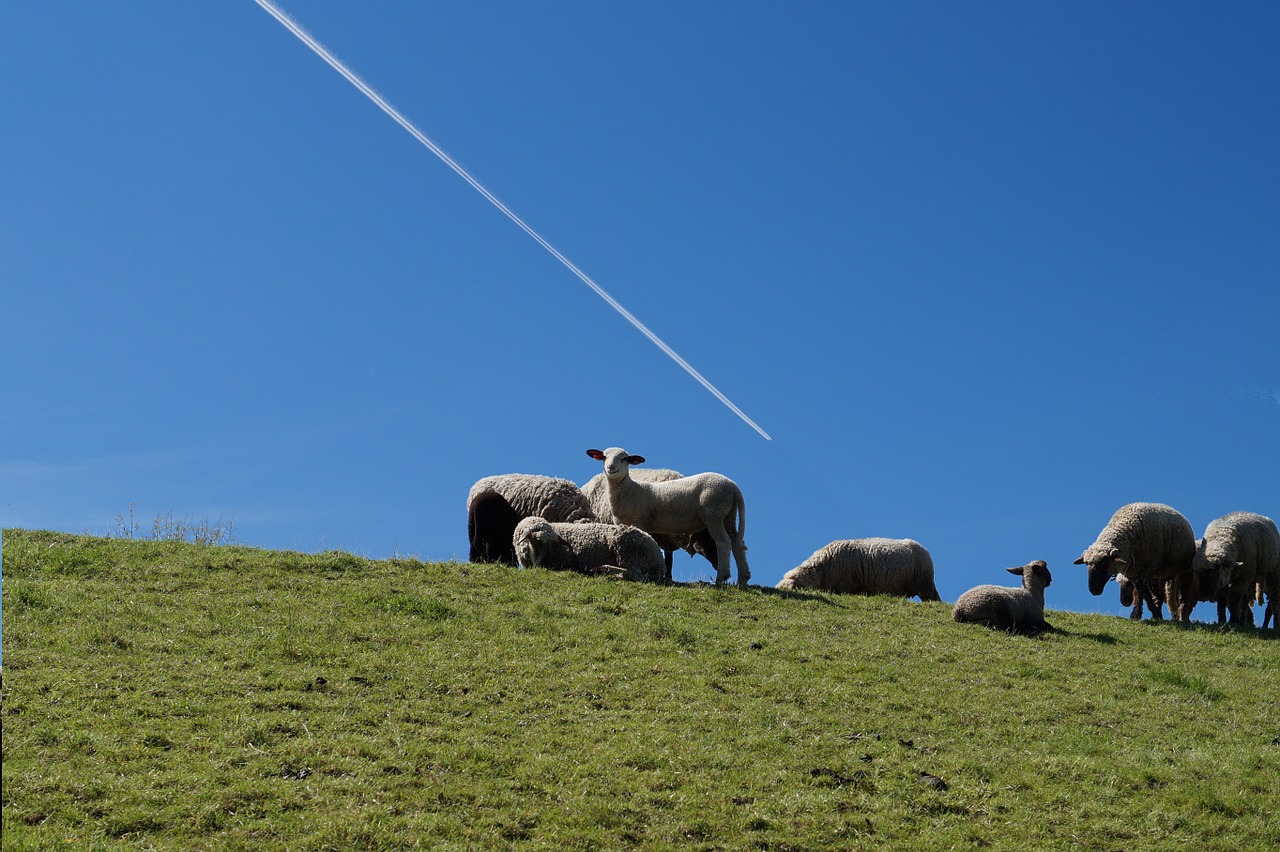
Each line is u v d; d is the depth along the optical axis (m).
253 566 20.09
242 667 15.05
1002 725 15.81
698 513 23.80
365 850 10.52
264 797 11.35
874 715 15.70
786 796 12.68
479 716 14.27
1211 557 27.19
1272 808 13.57
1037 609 21.97
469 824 11.30
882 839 11.93
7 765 11.32
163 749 12.24
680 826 11.74
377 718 13.80
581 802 11.95
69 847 9.81
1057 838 12.34
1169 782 14.09
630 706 15.18
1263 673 20.08
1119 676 18.80
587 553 22.97
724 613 20.48
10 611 16.17
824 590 26.78
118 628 15.95
